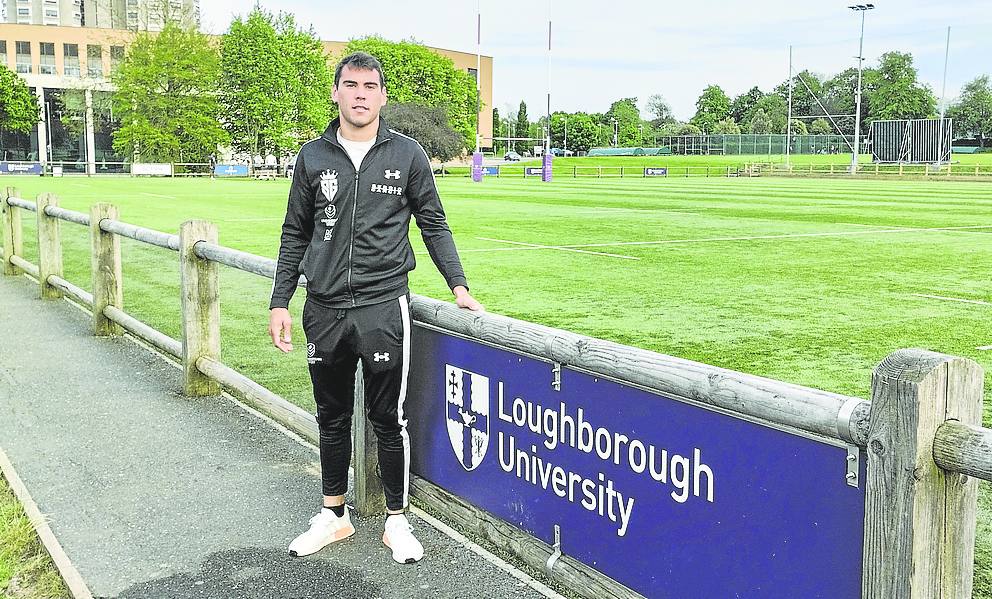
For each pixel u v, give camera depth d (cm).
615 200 2958
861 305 901
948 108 10281
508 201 2902
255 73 7181
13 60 8381
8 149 8106
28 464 446
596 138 14888
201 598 311
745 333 763
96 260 743
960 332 766
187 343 559
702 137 11369
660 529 244
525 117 15850
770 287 1023
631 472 252
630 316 845
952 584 187
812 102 11481
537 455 291
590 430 266
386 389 332
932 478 178
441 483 345
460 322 318
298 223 331
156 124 7112
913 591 179
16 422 514
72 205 2706
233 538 360
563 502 281
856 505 190
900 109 10094
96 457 455
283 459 452
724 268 1190
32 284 1038
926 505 178
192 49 7081
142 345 718
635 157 10769
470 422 324
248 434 491
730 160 9712
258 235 1708
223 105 7381
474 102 9206
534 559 294
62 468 440
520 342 288
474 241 1553
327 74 7600
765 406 205
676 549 239
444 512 340
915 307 889
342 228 315
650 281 1073
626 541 257
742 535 218
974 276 1109
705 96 15425
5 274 1110
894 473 179
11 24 8312
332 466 350
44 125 8156
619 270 1173
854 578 192
